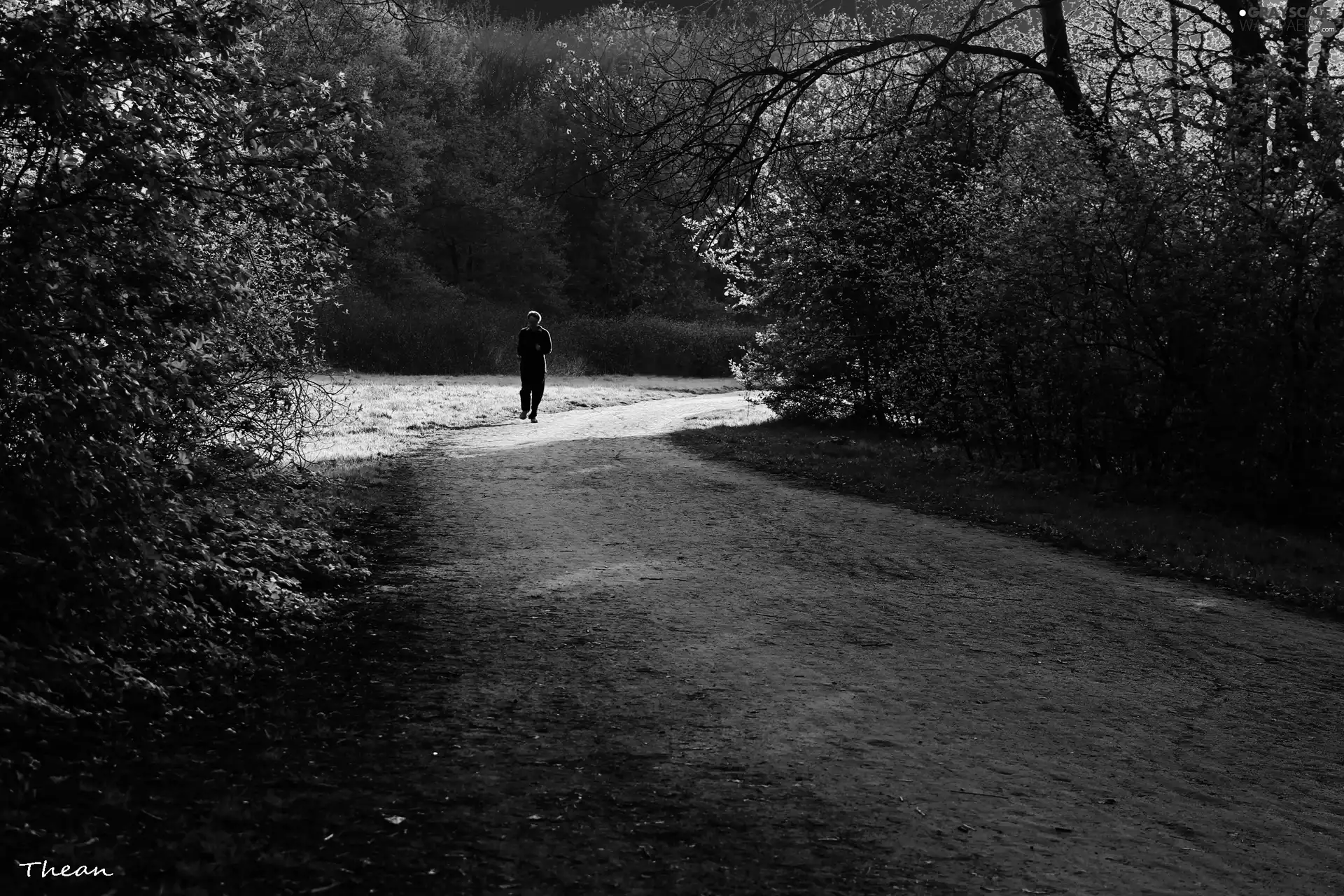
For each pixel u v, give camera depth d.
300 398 9.66
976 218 16.25
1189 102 13.79
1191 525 11.78
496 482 13.98
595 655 6.63
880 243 19.58
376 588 8.30
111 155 4.89
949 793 4.71
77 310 5.07
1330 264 12.14
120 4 5.00
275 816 4.12
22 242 4.80
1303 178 12.49
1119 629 7.67
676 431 20.81
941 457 16.75
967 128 19.50
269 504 9.48
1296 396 12.45
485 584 8.47
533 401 22.55
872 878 3.88
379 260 52.72
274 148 5.79
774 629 7.35
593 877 3.79
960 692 6.14
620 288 66.50
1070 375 13.97
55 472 4.91
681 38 18.30
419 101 55.06
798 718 5.60
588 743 5.17
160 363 5.75
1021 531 11.34
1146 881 3.96
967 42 19.06
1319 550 10.87
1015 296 14.35
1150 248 13.30
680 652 6.73
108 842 3.75
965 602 8.30
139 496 5.34
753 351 23.38
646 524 11.29
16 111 4.68
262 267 8.23
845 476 14.92
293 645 6.71
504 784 4.63
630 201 19.44
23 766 4.19
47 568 5.11
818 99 19.66
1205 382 13.05
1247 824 4.56
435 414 22.75
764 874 3.87
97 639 5.45
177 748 4.82
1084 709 5.95
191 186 5.24
